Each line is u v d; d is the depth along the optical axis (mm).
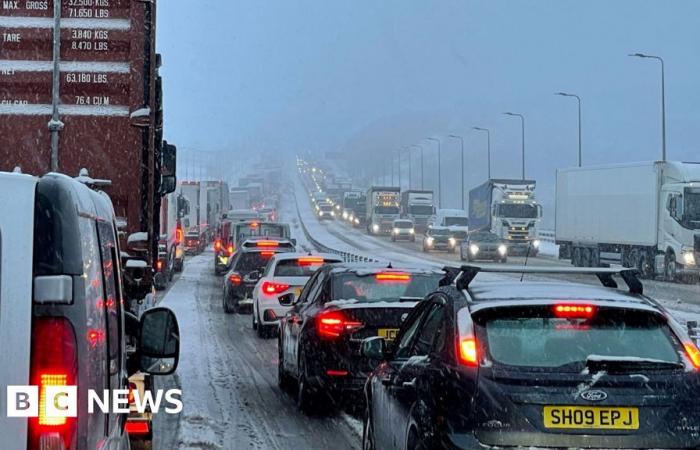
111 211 5191
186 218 63906
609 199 46781
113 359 4570
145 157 10641
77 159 10602
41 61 10680
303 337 11875
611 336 6039
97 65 10672
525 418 5594
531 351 5910
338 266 12781
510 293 6379
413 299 11680
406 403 6660
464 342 5957
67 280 3492
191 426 11094
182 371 15797
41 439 3434
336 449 10008
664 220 42156
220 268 43219
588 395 5633
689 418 5656
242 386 14312
